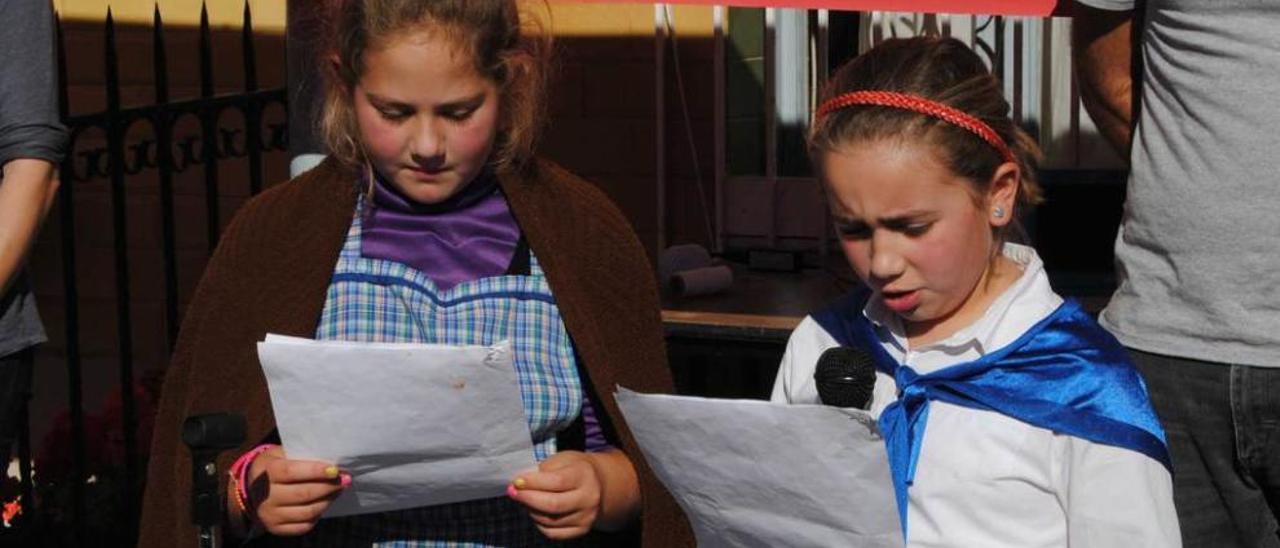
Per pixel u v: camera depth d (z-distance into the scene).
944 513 3.82
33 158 5.20
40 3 5.23
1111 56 5.50
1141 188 5.11
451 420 3.84
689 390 7.10
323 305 4.22
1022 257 4.08
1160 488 3.74
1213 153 4.91
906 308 3.85
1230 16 4.86
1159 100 5.07
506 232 4.29
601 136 8.95
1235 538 5.14
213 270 4.34
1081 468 3.75
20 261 5.19
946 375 3.88
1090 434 3.76
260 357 3.83
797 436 3.53
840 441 3.50
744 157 8.41
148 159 9.32
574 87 8.97
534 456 4.14
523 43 4.14
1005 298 3.93
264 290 4.24
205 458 3.82
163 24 9.94
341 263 4.25
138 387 8.45
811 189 8.02
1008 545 3.79
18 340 5.43
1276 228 4.85
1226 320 4.92
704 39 8.56
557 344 4.27
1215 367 4.96
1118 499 3.71
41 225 5.32
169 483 4.35
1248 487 5.08
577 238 4.33
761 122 8.34
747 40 8.38
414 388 3.79
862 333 4.10
